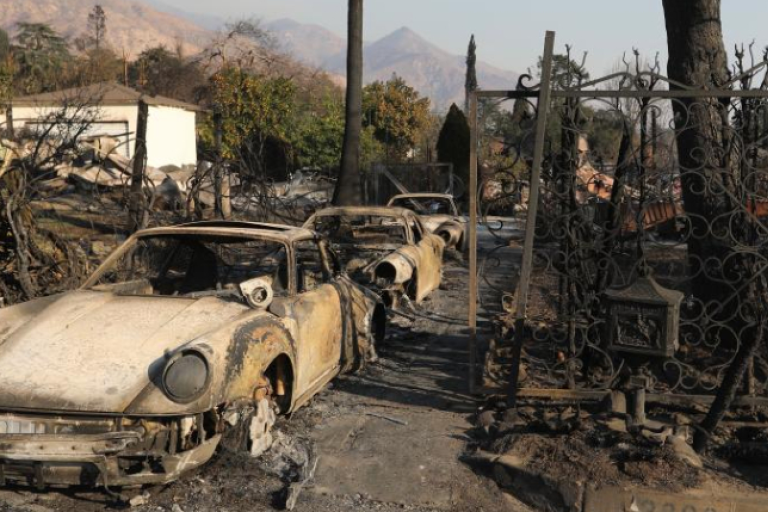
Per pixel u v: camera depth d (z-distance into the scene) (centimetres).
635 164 602
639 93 569
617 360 667
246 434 476
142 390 425
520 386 645
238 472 473
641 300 508
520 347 582
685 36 755
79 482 409
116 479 410
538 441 510
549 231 614
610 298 520
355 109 1995
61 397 417
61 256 885
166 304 514
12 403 415
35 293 795
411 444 544
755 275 590
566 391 592
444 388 683
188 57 7150
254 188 1475
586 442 504
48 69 6259
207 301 521
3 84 2738
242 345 466
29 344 461
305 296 594
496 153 615
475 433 565
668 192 596
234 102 3944
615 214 616
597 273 644
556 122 631
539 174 570
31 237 850
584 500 447
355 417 598
